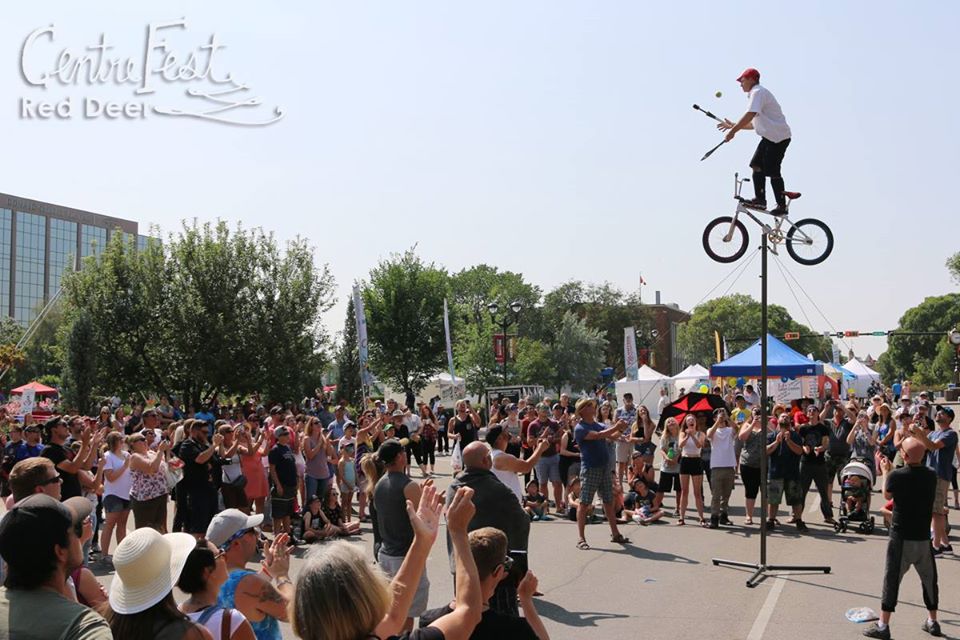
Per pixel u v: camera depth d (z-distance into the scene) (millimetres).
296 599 2969
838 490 19141
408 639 3264
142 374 36719
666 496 18328
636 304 91312
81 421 14594
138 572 3555
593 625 8297
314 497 13844
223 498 12281
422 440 22047
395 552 6543
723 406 16484
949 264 71375
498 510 6566
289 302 37531
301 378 38125
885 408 17188
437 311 62344
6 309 102000
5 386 64250
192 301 36156
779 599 9289
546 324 84000
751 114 10570
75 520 4535
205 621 4031
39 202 107125
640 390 41125
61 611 3227
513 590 4418
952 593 9539
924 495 7809
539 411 15977
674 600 9297
